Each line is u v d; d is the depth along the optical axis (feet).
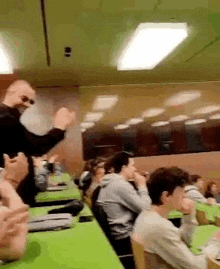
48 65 18.12
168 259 5.50
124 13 12.25
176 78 23.65
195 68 21.01
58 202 10.13
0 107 5.69
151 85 24.89
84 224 6.16
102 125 24.12
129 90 24.71
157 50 15.92
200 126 24.98
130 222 9.43
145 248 5.54
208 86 25.31
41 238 5.12
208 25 13.92
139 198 9.54
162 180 6.05
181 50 17.20
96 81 22.94
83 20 12.64
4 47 14.88
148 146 24.48
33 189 7.31
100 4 11.47
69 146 23.52
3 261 3.84
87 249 4.42
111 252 4.22
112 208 9.45
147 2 11.48
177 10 12.23
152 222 5.64
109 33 13.98
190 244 6.92
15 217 3.77
